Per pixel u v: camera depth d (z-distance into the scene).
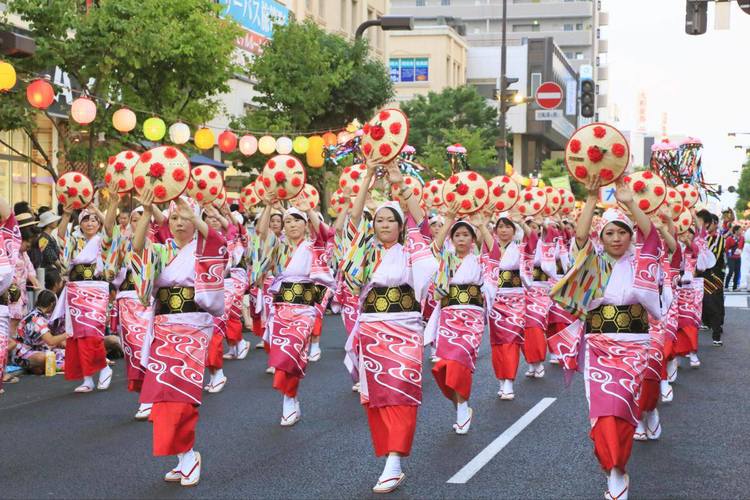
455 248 8.98
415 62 68.31
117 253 9.60
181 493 6.75
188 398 6.96
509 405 10.15
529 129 79.19
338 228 8.50
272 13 32.97
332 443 8.33
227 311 13.30
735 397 10.74
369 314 7.09
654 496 6.73
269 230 9.57
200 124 17.97
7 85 11.04
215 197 11.14
